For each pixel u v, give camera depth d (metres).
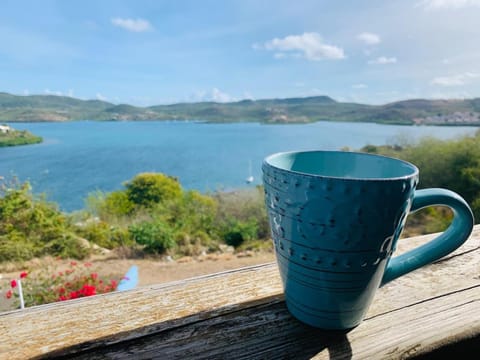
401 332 0.44
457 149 6.66
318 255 0.36
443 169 6.77
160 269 4.51
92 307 0.50
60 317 0.47
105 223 6.22
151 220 6.29
